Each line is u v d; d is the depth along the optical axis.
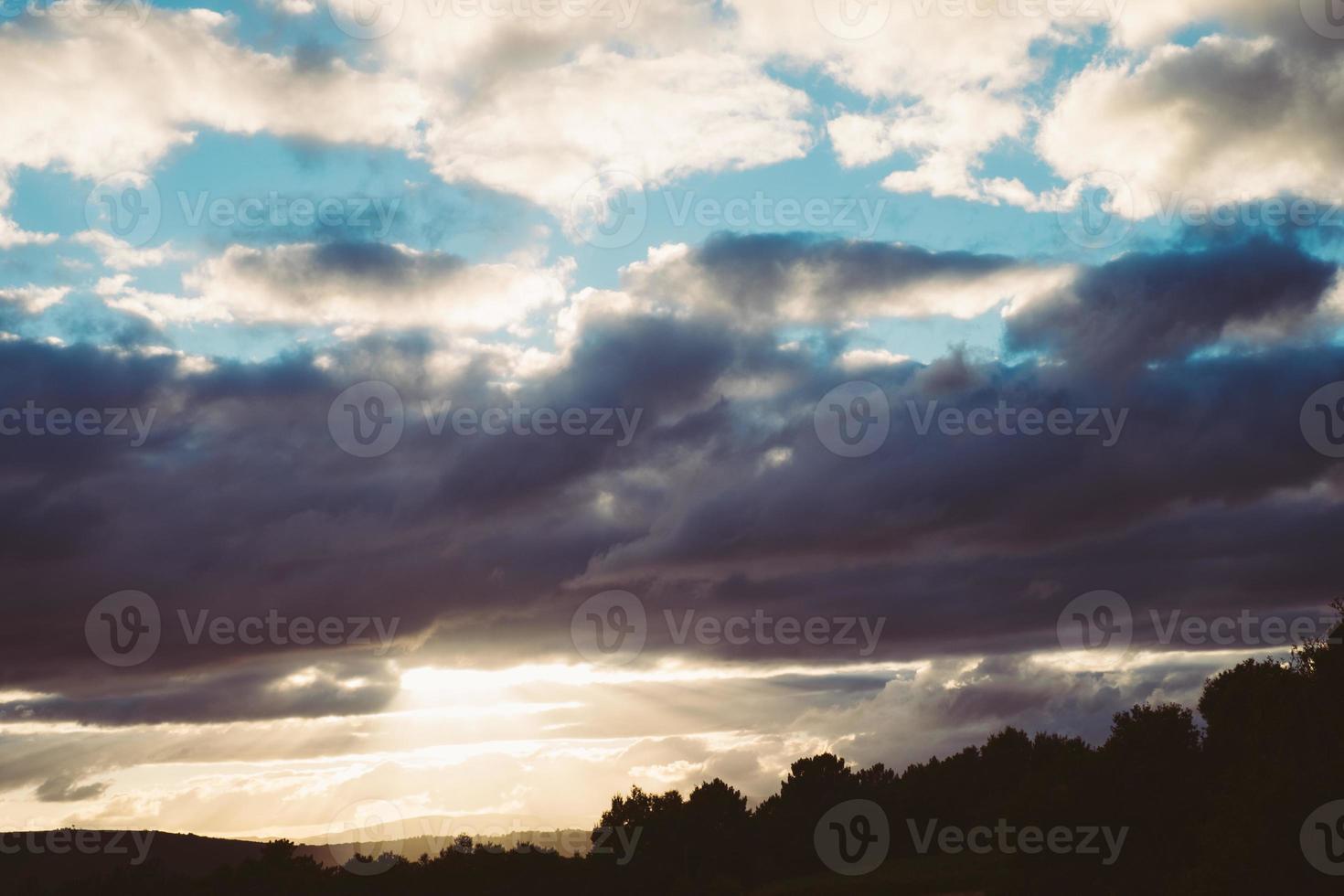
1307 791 29.62
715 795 102.88
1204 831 32.94
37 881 79.19
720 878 94.56
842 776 108.38
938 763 102.31
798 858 97.44
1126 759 45.94
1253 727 39.16
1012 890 47.59
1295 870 28.98
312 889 84.94
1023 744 97.38
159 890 82.50
